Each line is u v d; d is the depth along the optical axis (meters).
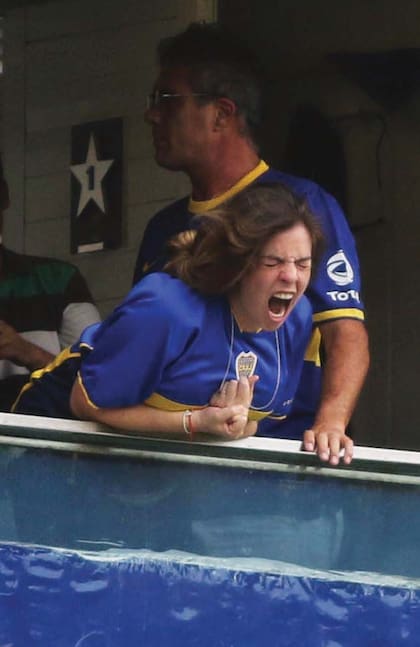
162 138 21.97
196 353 18.48
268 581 19.22
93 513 19.12
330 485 19.39
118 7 26.78
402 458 19.42
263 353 18.84
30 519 19.11
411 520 19.44
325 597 19.30
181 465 19.22
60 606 19.03
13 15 27.22
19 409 19.91
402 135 26.77
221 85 21.70
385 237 26.81
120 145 26.59
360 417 26.81
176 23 26.45
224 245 18.23
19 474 19.14
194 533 19.20
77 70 26.91
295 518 19.31
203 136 21.78
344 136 26.75
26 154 27.03
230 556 19.23
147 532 19.17
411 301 26.73
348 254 20.88
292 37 26.78
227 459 19.27
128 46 26.67
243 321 18.59
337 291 20.56
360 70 26.75
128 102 26.61
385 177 26.80
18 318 23.56
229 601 19.19
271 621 19.19
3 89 27.22
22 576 19.03
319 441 19.22
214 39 21.88
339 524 19.36
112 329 18.39
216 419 18.48
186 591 19.14
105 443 19.14
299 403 20.59
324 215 21.17
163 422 18.56
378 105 26.80
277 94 26.80
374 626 19.28
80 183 26.72
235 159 21.80
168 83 21.89
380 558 19.38
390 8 26.72
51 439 19.14
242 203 18.30
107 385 18.44
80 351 18.95
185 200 22.41
